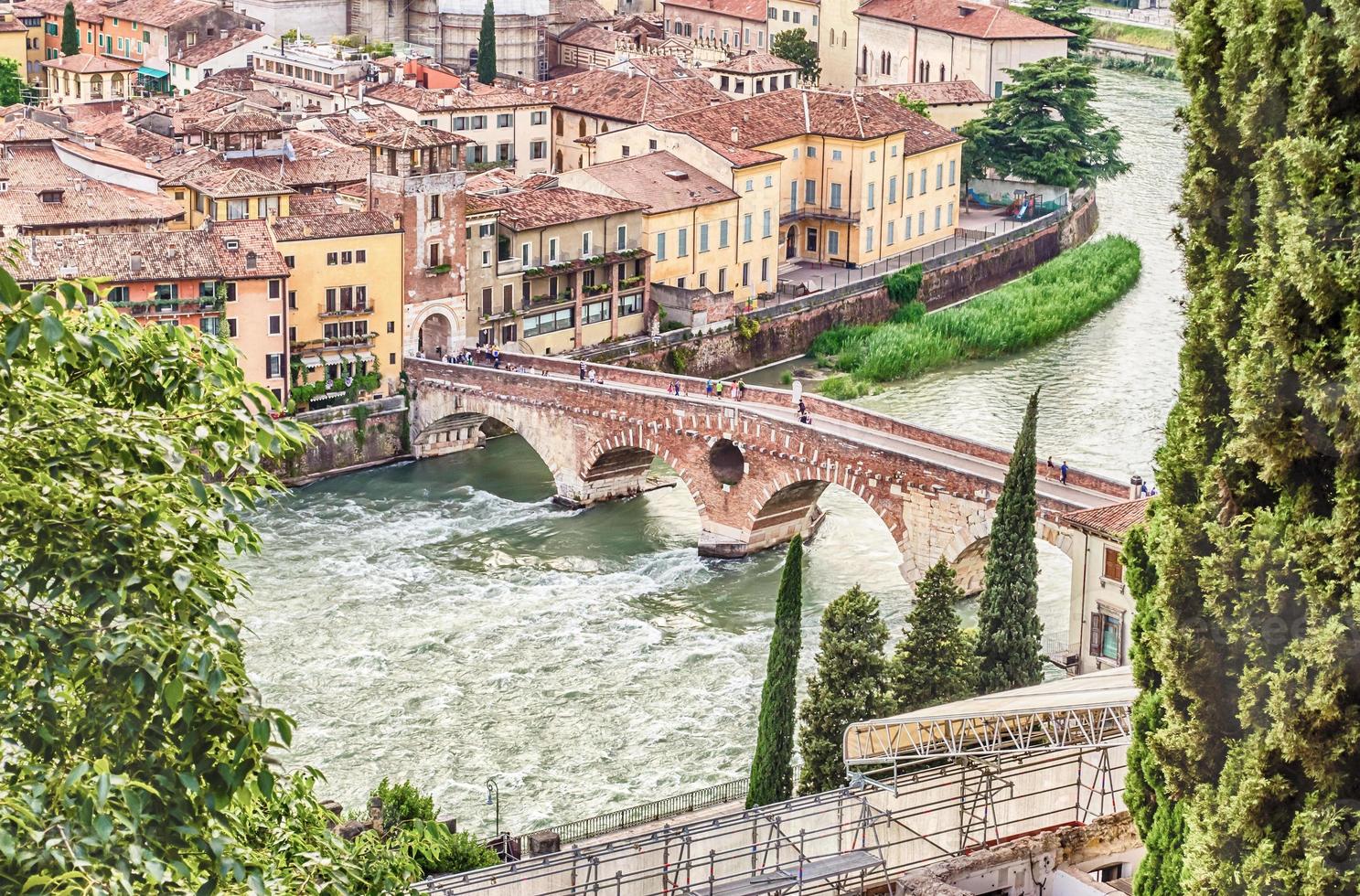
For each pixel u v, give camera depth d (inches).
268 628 5605.3
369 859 2017.7
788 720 4097.0
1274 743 1995.6
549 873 3179.1
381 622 5689.0
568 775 4771.2
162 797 1673.2
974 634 4426.7
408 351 7391.7
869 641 4205.2
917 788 3115.2
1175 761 2139.5
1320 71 1935.3
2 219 7209.6
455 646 5526.6
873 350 7824.8
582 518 6712.6
